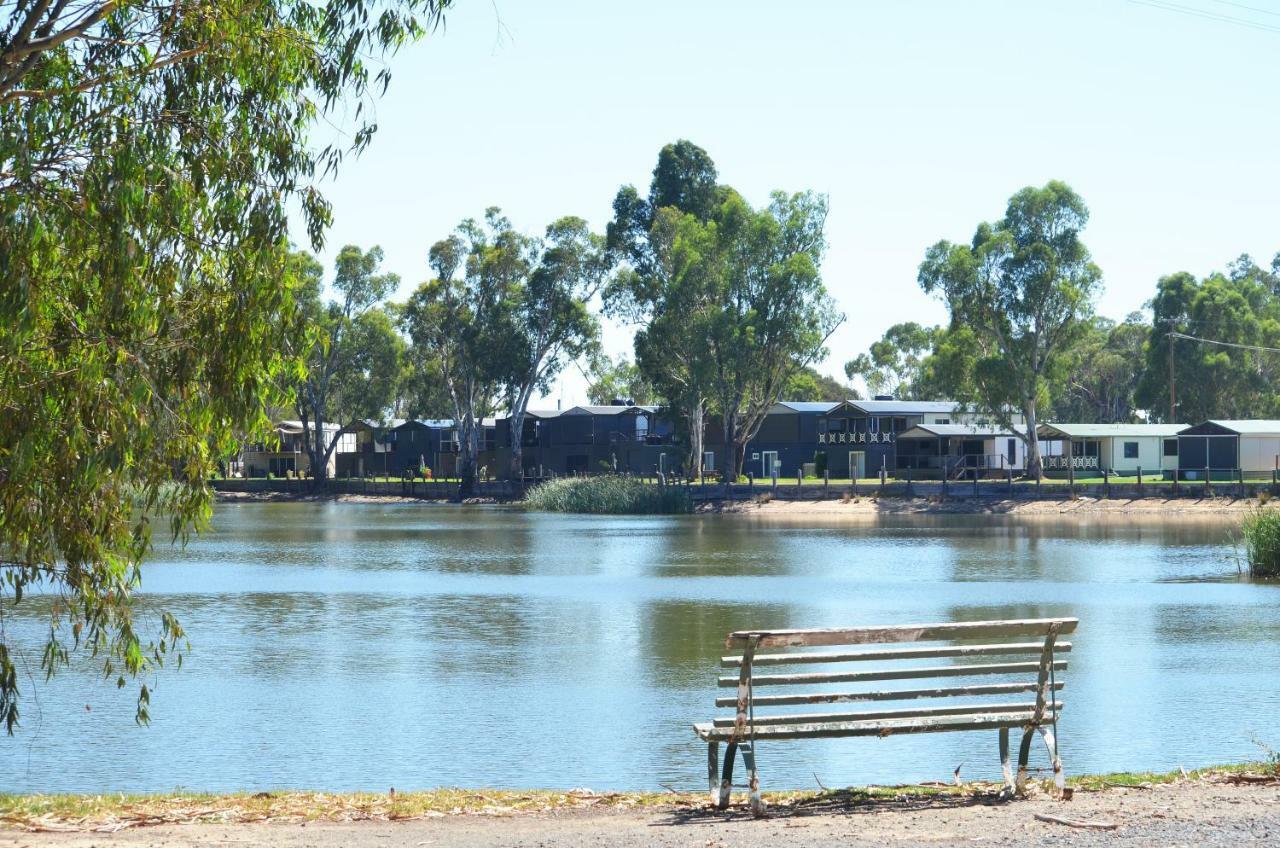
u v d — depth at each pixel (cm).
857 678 989
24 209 1080
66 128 1138
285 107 1245
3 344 1057
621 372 15638
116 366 1098
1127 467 9594
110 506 1185
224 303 1170
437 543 5569
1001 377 8338
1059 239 8462
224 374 1170
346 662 2325
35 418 1076
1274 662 2258
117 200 1098
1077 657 2319
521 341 10150
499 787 1441
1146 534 5828
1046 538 5628
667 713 1859
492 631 2756
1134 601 3219
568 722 1797
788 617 2970
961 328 8562
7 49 1098
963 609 3091
